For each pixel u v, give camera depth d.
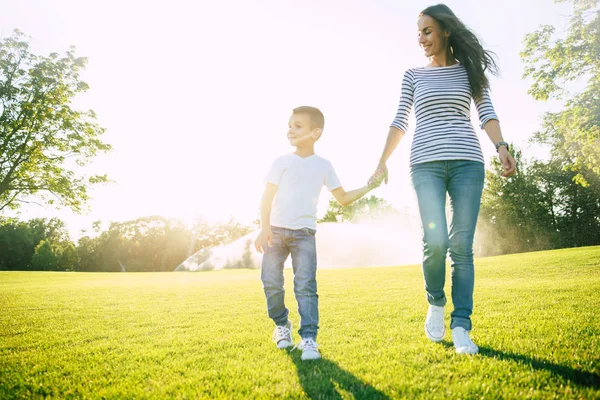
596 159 16.14
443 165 2.40
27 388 1.83
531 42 16.67
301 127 2.63
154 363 2.17
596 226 34.81
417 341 2.50
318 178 2.62
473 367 1.84
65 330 3.32
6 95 19.77
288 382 1.75
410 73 2.78
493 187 39.72
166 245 60.31
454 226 2.40
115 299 5.92
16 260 58.66
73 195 20.72
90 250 59.41
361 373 1.84
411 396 1.52
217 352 2.38
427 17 2.62
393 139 2.71
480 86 2.53
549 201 37.59
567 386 1.54
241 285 8.54
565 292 4.69
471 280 2.34
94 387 1.79
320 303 4.59
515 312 3.36
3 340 2.93
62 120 20.73
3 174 19.70
